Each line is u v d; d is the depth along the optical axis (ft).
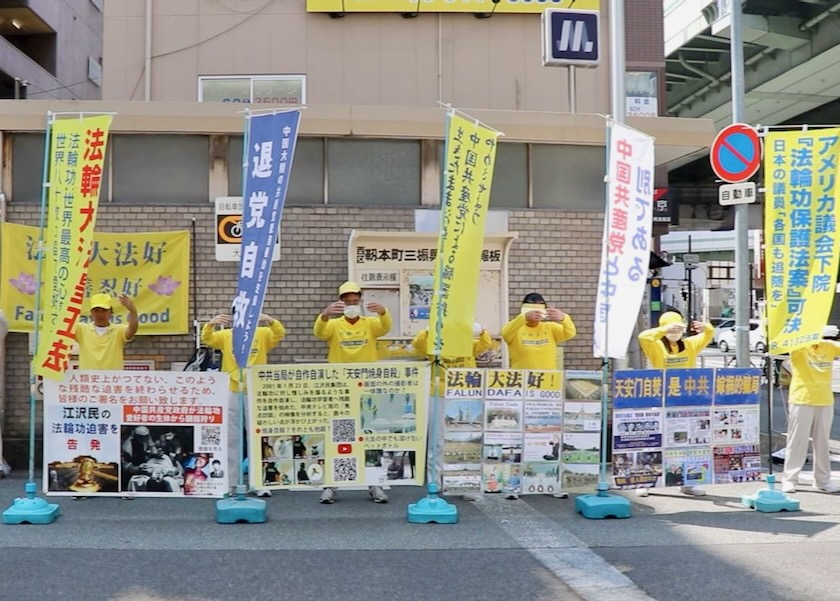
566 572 19.15
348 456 24.23
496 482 24.90
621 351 25.25
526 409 25.13
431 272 33.45
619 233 25.39
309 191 34.37
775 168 25.58
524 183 35.78
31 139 33.09
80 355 26.94
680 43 84.12
